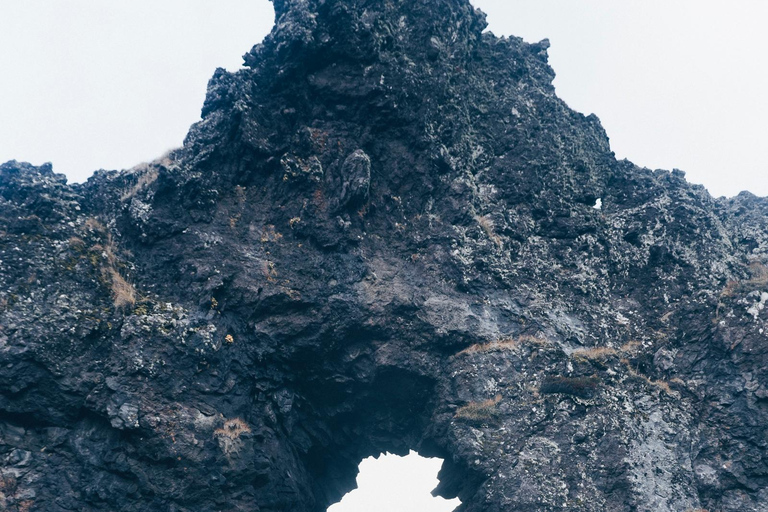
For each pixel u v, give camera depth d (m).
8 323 20.38
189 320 22.64
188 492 21.03
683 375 25.62
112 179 24.97
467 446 23.94
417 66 28.28
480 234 27.17
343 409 25.70
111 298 22.27
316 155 26.44
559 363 24.94
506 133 29.81
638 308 27.36
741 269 28.30
